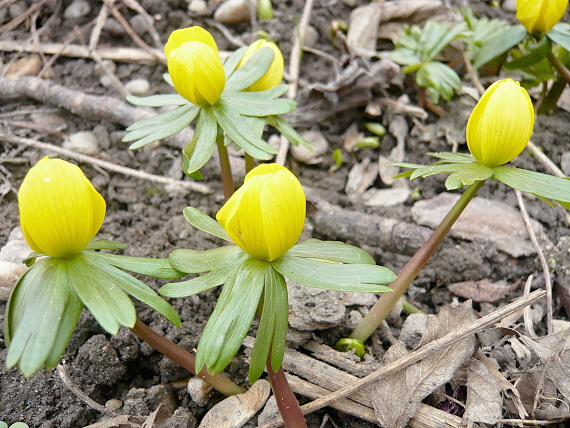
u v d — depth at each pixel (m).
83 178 0.13
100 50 0.28
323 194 0.24
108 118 0.26
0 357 0.18
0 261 0.20
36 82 0.26
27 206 0.13
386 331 0.19
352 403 0.17
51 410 0.17
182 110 0.18
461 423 0.16
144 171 0.25
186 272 0.14
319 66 0.28
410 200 0.24
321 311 0.18
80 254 0.14
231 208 0.13
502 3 0.31
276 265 0.14
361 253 0.14
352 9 0.30
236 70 0.18
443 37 0.26
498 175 0.15
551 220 0.23
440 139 0.26
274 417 0.16
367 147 0.26
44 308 0.12
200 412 0.18
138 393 0.17
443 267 0.22
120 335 0.18
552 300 0.21
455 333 0.17
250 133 0.17
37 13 0.30
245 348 0.18
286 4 0.31
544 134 0.26
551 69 0.25
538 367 0.17
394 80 0.28
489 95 0.15
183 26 0.29
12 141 0.24
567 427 0.16
